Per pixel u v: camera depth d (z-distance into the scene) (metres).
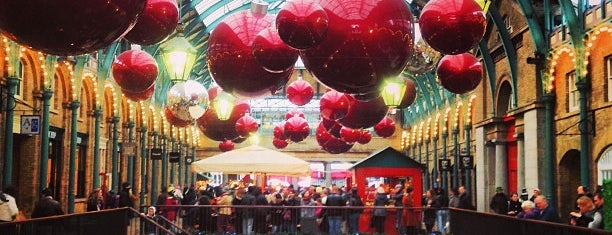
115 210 13.07
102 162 30.30
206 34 37.62
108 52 28.58
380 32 6.32
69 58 24.14
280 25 6.62
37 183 22.61
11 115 19.41
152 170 38.19
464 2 7.51
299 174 24.41
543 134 21.83
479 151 27.89
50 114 23.84
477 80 9.82
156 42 7.28
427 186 43.81
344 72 6.61
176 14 7.10
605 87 18.14
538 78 22.02
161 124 41.16
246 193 20.75
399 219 18.47
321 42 6.46
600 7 18.11
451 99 35.81
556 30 20.95
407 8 6.56
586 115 18.98
